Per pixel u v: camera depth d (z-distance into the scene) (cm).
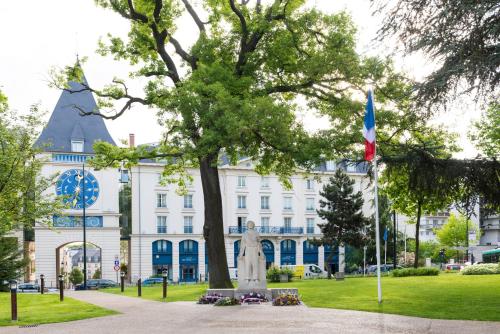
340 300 1980
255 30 2569
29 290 5272
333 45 2523
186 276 7125
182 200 7194
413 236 10362
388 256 7219
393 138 2575
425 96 1555
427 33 1483
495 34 1412
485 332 1223
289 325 1396
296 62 2623
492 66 1415
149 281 6066
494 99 1523
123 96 2773
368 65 2403
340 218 6019
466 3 1377
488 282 2453
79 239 6356
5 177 2820
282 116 2214
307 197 7838
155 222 7038
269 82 2628
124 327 1461
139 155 2644
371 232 6612
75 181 6319
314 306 1850
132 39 2791
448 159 2403
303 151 2280
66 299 2642
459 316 1487
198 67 2506
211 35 2772
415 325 1347
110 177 6525
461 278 2802
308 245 7750
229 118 2145
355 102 2430
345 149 2441
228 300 2000
